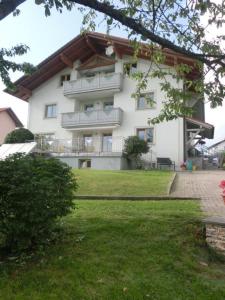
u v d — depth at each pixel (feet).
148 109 82.02
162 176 49.57
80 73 94.94
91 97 91.66
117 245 16.71
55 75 97.66
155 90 81.25
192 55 21.02
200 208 26.08
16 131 86.63
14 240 15.03
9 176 14.37
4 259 15.03
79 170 57.72
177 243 17.08
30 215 14.34
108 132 87.92
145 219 20.80
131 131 83.15
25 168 14.97
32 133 89.92
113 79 85.05
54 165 17.37
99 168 75.41
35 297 12.01
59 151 83.61
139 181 43.21
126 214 23.16
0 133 139.33
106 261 14.97
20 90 97.30
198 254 16.40
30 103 99.55
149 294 12.46
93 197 33.63
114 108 83.25
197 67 24.98
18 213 14.37
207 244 16.97
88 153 78.18
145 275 13.88
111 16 19.33
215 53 23.65
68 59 92.79
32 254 15.40
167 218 21.27
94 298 12.06
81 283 13.08
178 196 33.60
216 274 14.62
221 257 16.26
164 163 75.51
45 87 98.37
